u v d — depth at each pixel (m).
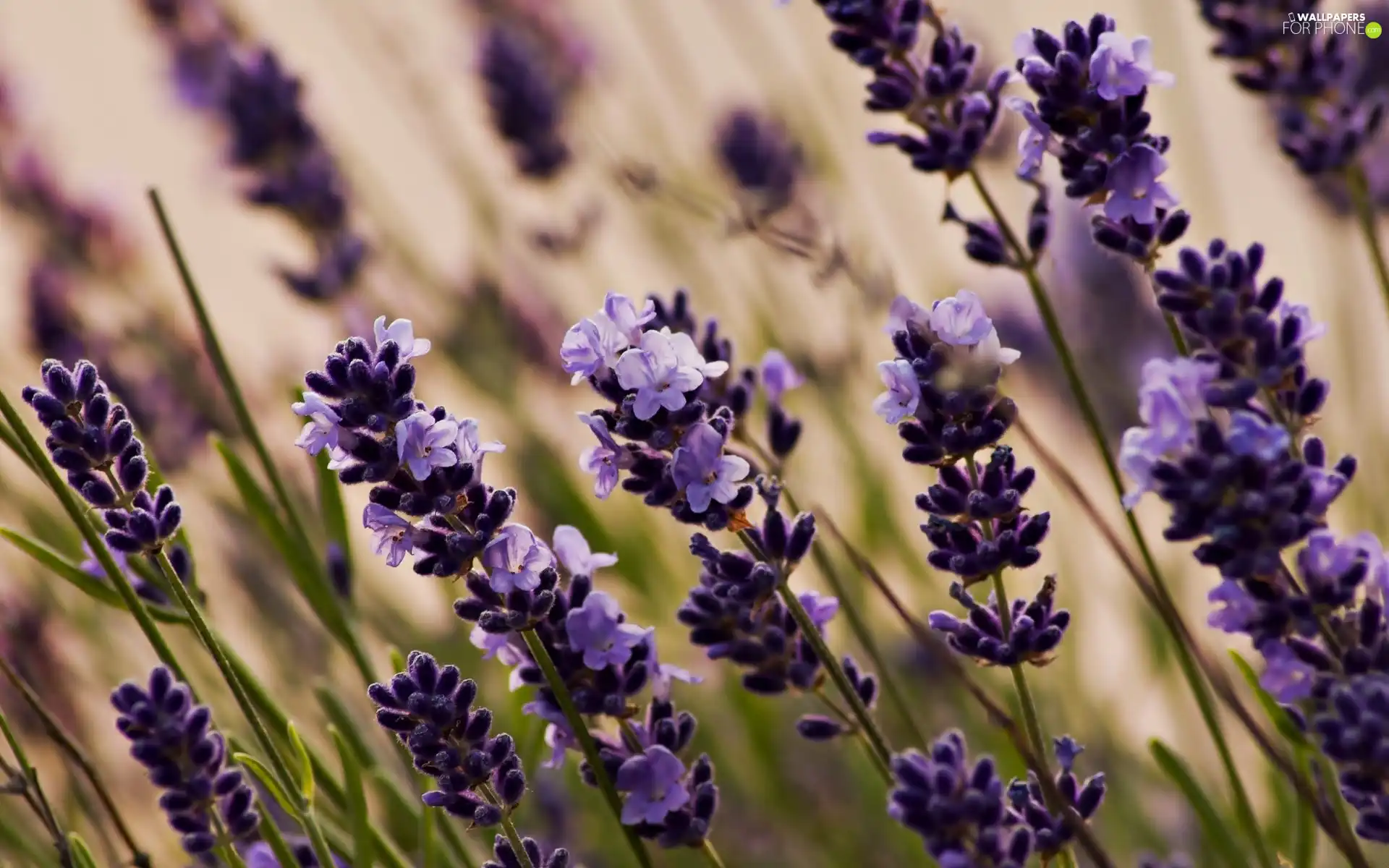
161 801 0.77
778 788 0.96
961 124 0.82
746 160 1.03
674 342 0.76
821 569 0.83
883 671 0.83
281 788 0.78
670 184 1.01
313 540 0.94
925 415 0.77
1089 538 0.96
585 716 0.78
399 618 0.96
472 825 0.77
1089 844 0.76
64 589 0.93
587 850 0.94
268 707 0.82
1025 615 0.78
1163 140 0.78
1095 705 0.95
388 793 0.85
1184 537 0.74
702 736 0.99
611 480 0.77
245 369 1.00
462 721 0.77
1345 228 0.95
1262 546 0.74
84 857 0.79
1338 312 0.95
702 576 0.79
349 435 0.76
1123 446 0.74
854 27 0.82
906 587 1.00
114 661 0.92
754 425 0.95
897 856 0.94
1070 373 0.81
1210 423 0.74
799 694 0.79
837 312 1.03
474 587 0.76
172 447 0.95
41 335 1.00
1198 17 0.84
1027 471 0.78
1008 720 0.78
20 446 0.79
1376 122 0.84
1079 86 0.78
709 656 0.79
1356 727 0.74
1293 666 0.74
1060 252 1.01
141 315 1.03
